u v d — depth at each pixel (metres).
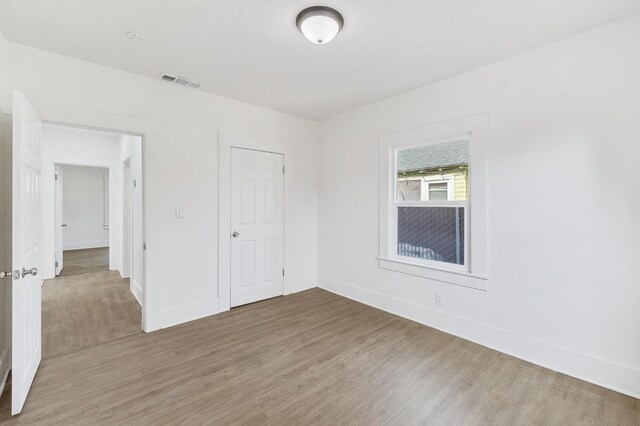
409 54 2.43
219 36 2.19
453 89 2.83
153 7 1.86
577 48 2.15
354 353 2.49
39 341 2.24
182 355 2.44
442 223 3.02
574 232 2.18
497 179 2.54
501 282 2.54
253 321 3.14
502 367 2.29
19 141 1.77
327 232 4.22
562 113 2.21
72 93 2.49
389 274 3.42
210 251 3.31
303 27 1.93
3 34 2.15
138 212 3.67
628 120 1.96
